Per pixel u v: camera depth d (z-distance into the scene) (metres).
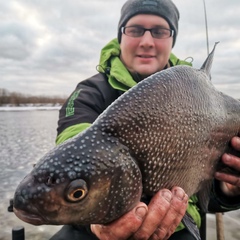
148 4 0.68
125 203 0.34
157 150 0.36
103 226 0.35
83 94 0.61
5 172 1.69
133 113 0.35
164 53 0.70
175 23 0.74
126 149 0.34
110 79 0.64
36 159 2.06
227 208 0.61
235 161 0.49
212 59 0.52
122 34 0.71
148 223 0.34
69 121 0.56
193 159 0.42
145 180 0.36
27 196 0.31
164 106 0.37
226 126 0.49
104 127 0.34
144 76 0.70
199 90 0.43
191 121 0.40
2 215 1.09
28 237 0.93
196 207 0.66
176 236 0.59
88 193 0.32
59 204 0.31
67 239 0.58
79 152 0.32
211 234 0.91
